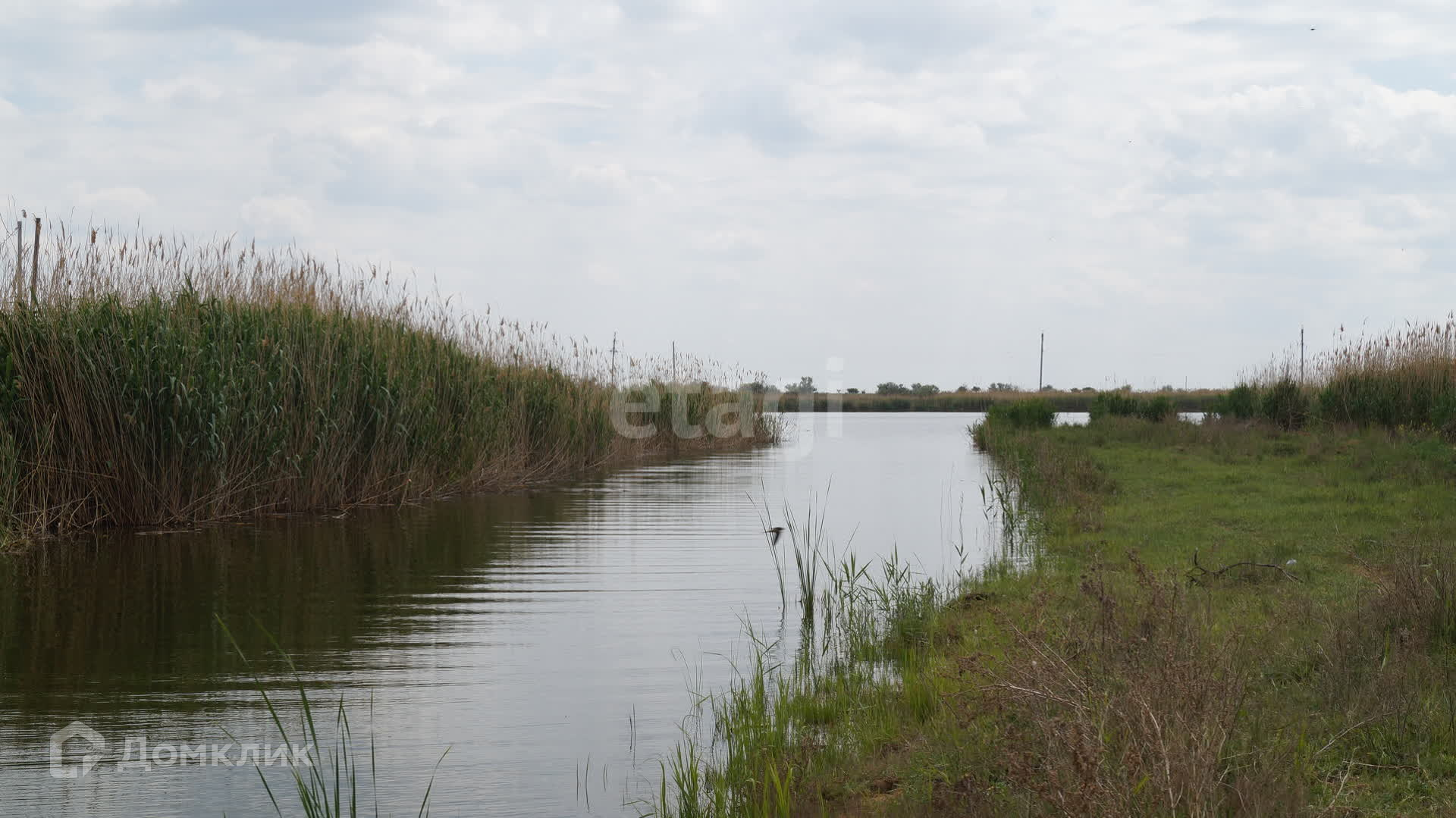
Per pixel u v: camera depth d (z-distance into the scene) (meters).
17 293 12.15
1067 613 6.85
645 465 24.33
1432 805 4.30
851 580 9.01
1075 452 21.67
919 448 31.22
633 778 5.27
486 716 6.14
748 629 8.22
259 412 13.39
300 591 9.46
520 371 20.52
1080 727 4.14
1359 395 23.03
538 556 11.41
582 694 6.56
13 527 11.41
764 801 4.68
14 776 5.17
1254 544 10.45
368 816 4.80
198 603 8.87
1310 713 5.20
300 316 14.52
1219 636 6.28
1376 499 13.27
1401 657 5.72
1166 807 3.79
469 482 17.47
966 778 4.62
